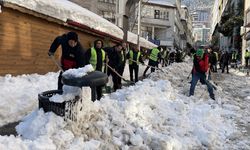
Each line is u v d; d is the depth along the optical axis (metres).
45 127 4.60
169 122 6.62
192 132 6.43
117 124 5.43
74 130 4.84
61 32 14.40
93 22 17.62
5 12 10.31
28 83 9.95
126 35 27.44
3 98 7.25
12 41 10.83
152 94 8.28
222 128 7.14
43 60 13.02
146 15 76.94
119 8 35.25
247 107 10.20
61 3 14.40
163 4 79.12
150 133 5.52
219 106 9.81
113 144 5.03
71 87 5.15
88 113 5.14
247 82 18.77
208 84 10.81
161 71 17.75
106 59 10.28
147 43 43.97
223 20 61.66
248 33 38.16
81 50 6.18
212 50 26.77
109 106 5.72
